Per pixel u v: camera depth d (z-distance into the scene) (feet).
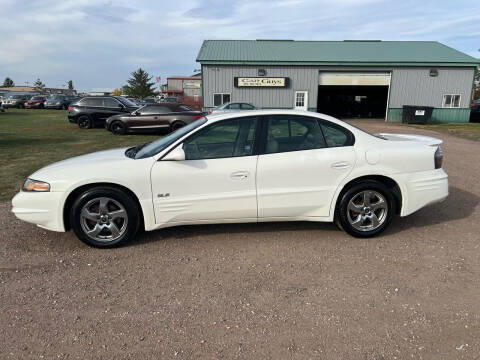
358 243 12.99
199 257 11.93
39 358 7.37
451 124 76.33
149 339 7.95
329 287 10.03
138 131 46.44
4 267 11.22
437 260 11.61
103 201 12.35
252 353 7.50
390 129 63.52
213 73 79.15
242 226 14.64
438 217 15.72
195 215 12.77
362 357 7.36
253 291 9.87
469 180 22.77
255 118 13.08
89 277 10.64
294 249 12.51
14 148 34.94
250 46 91.45
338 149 13.05
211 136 12.87
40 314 8.85
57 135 45.93
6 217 15.64
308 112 13.47
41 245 12.84
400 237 13.52
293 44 94.48
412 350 7.55
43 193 12.07
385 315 8.75
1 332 8.19
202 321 8.58
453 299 9.40
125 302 9.37
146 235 13.76
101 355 7.46
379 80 80.74
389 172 13.12
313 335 8.05
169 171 12.41
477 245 12.75
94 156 13.94
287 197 12.91
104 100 54.65
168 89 193.98
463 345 7.70
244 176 12.65
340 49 88.99
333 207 13.16
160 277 10.64
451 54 83.51
